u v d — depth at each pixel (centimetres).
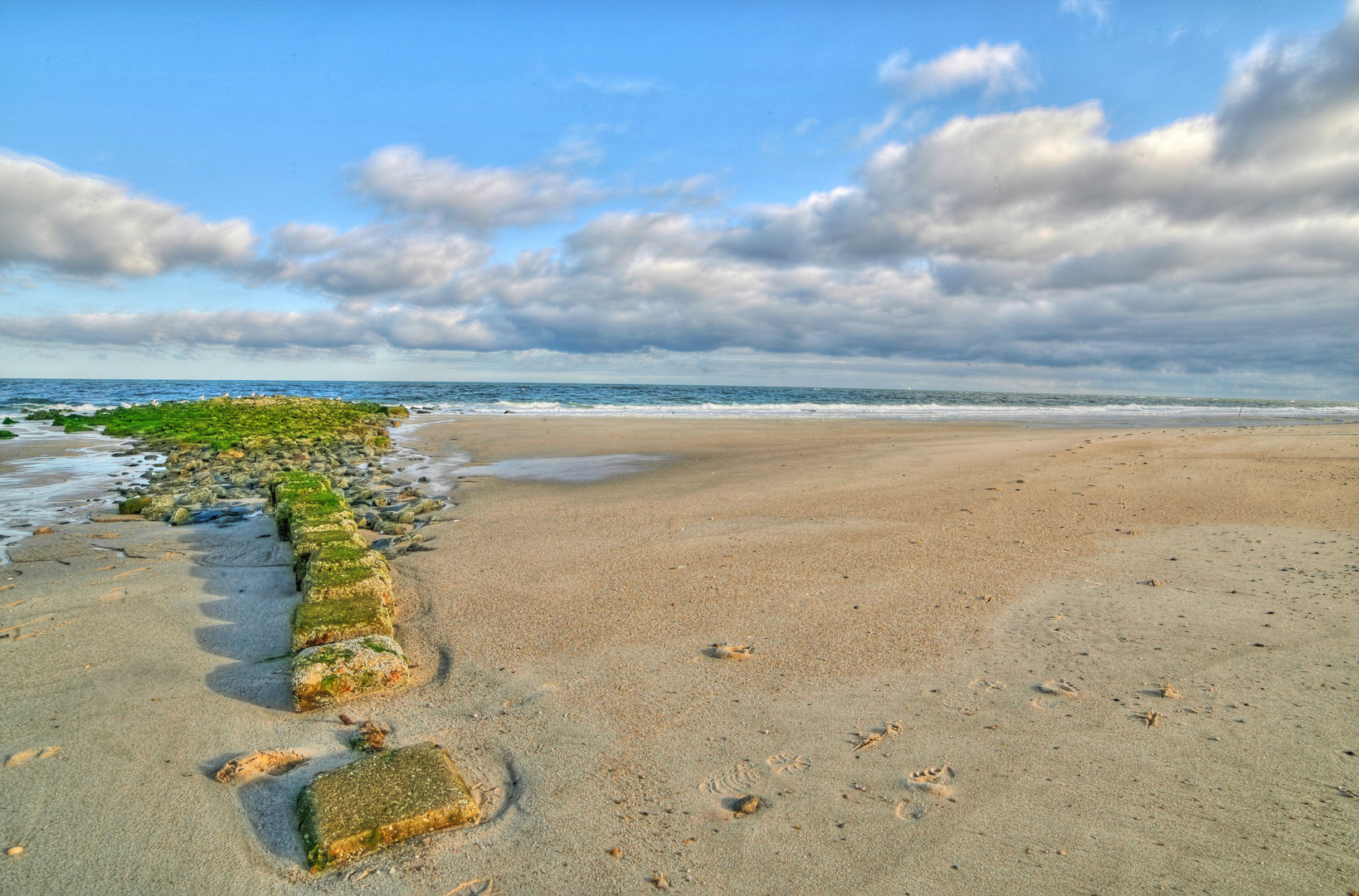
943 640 520
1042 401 7988
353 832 303
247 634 549
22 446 1897
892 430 2364
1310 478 1098
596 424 2659
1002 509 946
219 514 1015
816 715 415
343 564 577
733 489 1126
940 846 303
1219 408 5428
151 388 8244
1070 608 582
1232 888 274
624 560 731
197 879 287
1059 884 279
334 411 3200
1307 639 509
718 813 328
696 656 498
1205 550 745
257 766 362
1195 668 468
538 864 296
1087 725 398
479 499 1098
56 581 681
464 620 571
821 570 689
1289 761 358
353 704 433
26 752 377
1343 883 274
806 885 282
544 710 423
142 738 393
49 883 284
